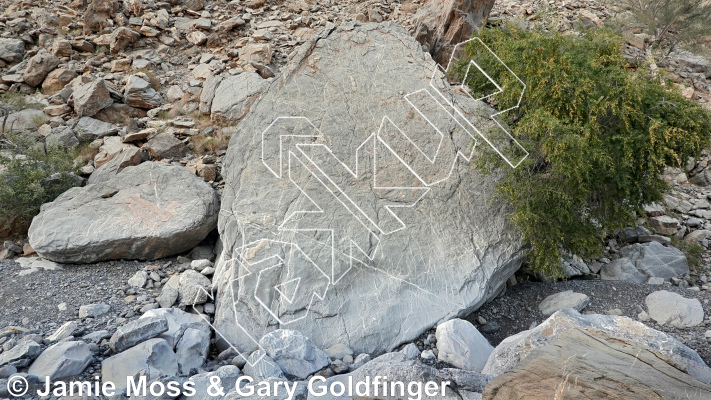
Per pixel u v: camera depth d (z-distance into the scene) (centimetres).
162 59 1242
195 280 665
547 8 1475
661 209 982
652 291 700
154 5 1395
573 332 421
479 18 1200
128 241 720
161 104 1098
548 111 667
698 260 855
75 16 1368
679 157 681
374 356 595
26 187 784
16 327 552
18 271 686
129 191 788
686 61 1480
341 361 562
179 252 765
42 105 1059
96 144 955
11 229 779
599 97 663
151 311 584
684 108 680
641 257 819
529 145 666
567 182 656
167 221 736
